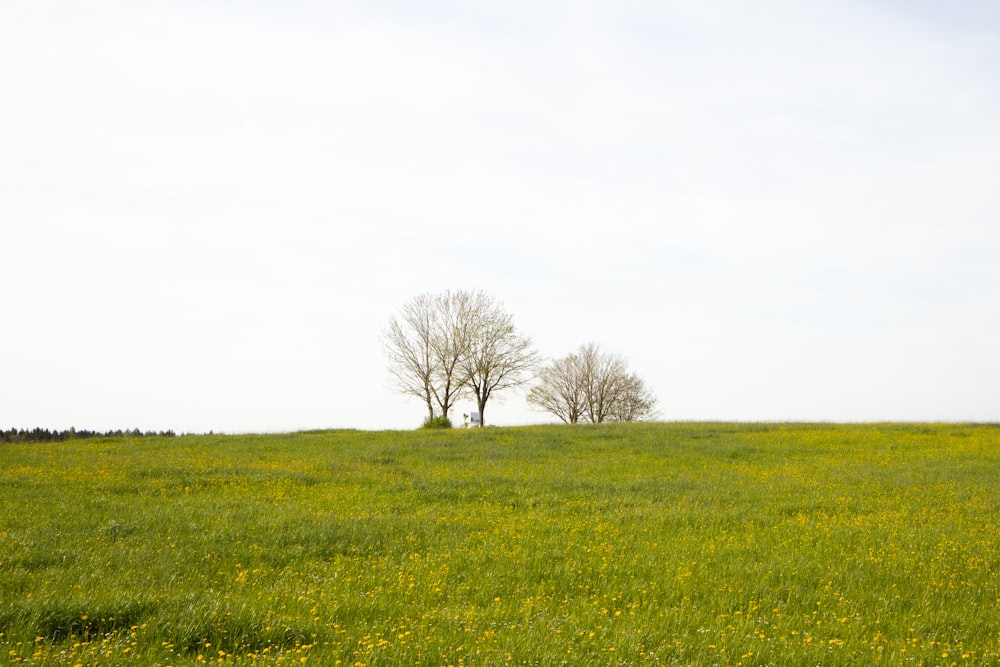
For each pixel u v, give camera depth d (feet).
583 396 298.97
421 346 234.99
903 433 140.67
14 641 28.86
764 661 31.04
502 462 107.45
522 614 37.37
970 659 32.32
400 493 78.64
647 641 33.06
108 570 44.09
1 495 70.69
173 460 107.04
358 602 38.17
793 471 98.02
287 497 75.51
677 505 71.77
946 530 60.90
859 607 40.86
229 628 31.12
